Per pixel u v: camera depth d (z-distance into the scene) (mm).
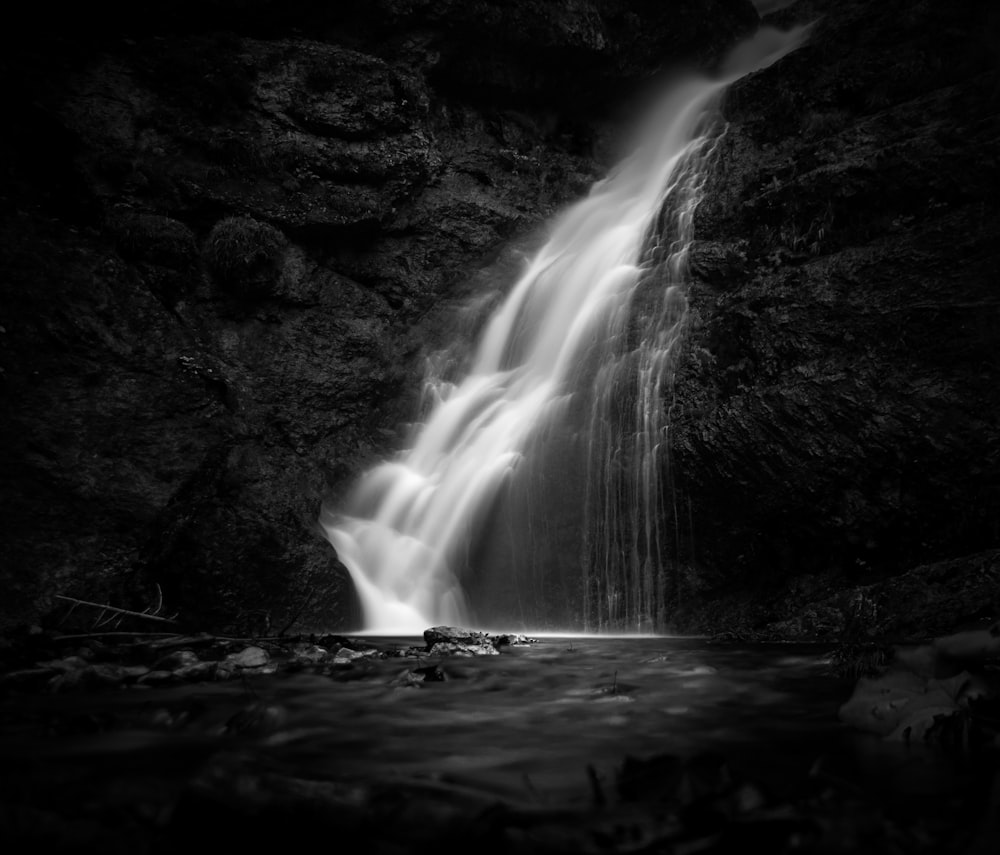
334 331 13555
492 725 4188
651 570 11602
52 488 9828
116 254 11664
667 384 11930
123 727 4148
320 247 14086
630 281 13648
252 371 12688
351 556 12406
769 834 2158
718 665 6570
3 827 2326
